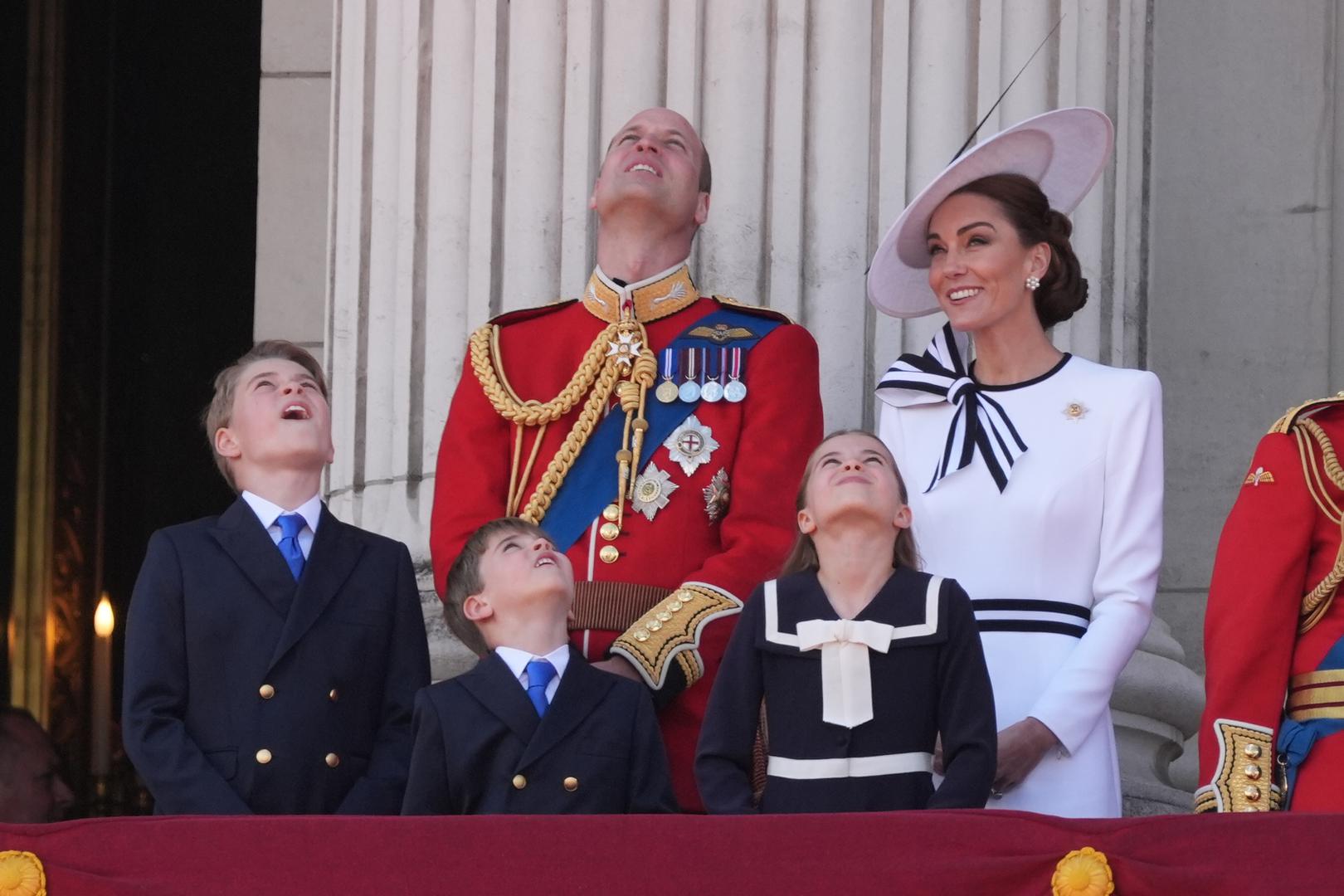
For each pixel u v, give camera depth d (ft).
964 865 49.55
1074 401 64.34
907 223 67.51
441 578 68.39
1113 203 83.41
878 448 59.77
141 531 125.49
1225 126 95.25
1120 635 61.67
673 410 69.56
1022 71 81.30
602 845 50.01
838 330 79.05
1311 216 94.58
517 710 58.75
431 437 81.46
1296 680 57.77
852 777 56.44
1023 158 67.87
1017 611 62.59
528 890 49.80
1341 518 57.57
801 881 49.65
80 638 124.57
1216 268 94.68
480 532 61.77
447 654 76.48
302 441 63.26
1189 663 92.63
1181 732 82.79
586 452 69.46
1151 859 49.29
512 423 70.59
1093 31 83.46
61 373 126.21
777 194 80.18
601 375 70.28
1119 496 63.21
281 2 103.55
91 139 127.75
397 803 60.75
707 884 49.75
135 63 128.06
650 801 58.90
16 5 127.85
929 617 57.41
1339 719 56.59
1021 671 62.08
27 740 81.15
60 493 125.39
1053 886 49.32
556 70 82.43
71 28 127.75
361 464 83.87
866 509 58.39
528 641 60.29
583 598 66.23
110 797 122.42
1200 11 95.71
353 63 87.81
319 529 63.16
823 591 58.65
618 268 72.38
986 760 56.24
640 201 71.72
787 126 80.48
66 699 123.65
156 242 127.24
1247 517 58.65
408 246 83.51
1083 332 81.05
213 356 126.00
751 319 71.67
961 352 67.72
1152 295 94.32
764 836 49.93
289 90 103.14
